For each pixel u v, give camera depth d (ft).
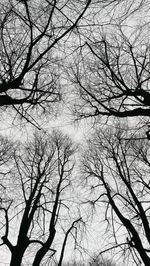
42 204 53.01
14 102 17.89
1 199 52.70
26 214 49.08
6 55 17.10
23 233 46.88
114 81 20.88
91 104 23.40
